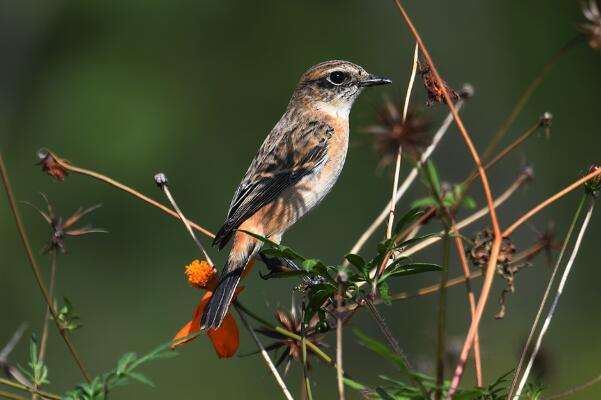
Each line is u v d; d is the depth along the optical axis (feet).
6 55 67.36
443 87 13.25
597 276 54.03
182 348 51.01
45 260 59.82
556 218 59.47
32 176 65.31
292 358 14.12
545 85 65.57
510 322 48.96
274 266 19.92
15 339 14.46
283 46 69.36
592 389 30.96
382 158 12.46
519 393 12.45
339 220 59.00
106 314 58.90
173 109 67.36
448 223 10.98
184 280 60.70
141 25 68.80
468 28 69.15
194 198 64.85
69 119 66.85
